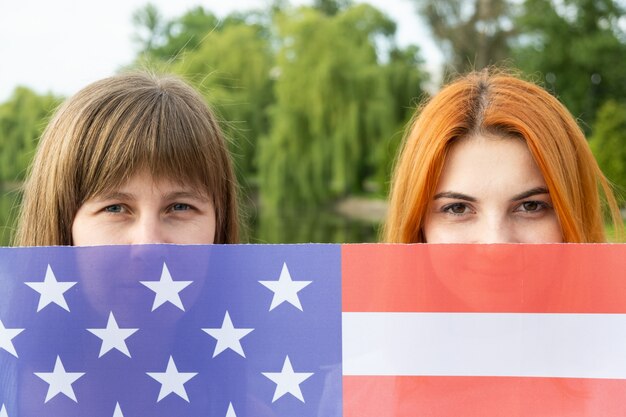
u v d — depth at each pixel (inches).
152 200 82.5
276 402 67.0
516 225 82.9
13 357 68.4
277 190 829.2
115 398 67.6
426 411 66.0
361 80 827.4
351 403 66.5
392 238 95.8
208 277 67.8
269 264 67.5
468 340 66.2
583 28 1155.9
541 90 89.1
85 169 82.9
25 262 68.8
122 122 83.6
